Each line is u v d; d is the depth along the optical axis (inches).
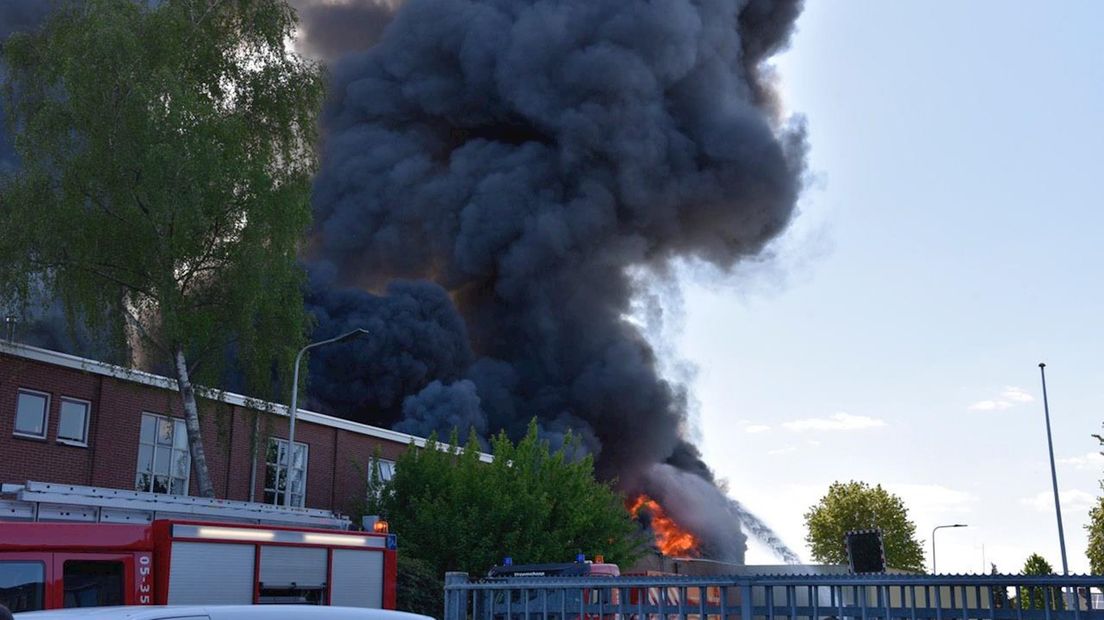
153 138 824.3
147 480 937.5
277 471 1067.3
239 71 952.9
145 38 883.4
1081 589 245.6
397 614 206.8
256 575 466.9
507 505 974.4
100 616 178.9
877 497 2731.3
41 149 836.6
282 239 885.8
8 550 386.0
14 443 830.5
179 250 828.0
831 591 271.1
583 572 698.2
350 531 522.9
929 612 259.9
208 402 919.7
